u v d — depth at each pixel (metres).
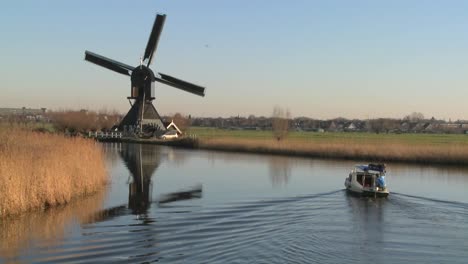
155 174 39.56
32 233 18.92
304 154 60.50
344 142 69.94
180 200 26.81
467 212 22.42
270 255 15.43
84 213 22.83
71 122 90.31
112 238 18.11
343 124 194.88
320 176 38.62
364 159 55.03
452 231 18.66
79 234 18.77
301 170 43.38
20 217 21.66
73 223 20.66
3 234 18.75
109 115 116.50
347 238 17.53
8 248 16.88
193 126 193.50
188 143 75.50
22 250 16.66
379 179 27.92
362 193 27.67
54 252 16.38
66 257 15.83
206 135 103.38
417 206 24.14
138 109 86.94
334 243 16.86
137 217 21.97
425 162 51.53
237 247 16.41
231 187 32.16
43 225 20.23
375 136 115.25
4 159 23.58
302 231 18.56
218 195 28.62
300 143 65.88
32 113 140.88
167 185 33.00
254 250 16.00
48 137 39.97
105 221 21.12
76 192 27.73
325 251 15.91
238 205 25.08
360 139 90.62
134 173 40.00
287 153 62.31
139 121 86.19
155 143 80.38
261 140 72.94
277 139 77.75
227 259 15.10
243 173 40.72
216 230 19.06
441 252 15.95
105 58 84.88
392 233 18.30
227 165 47.84
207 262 14.88
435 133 154.88
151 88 85.25
